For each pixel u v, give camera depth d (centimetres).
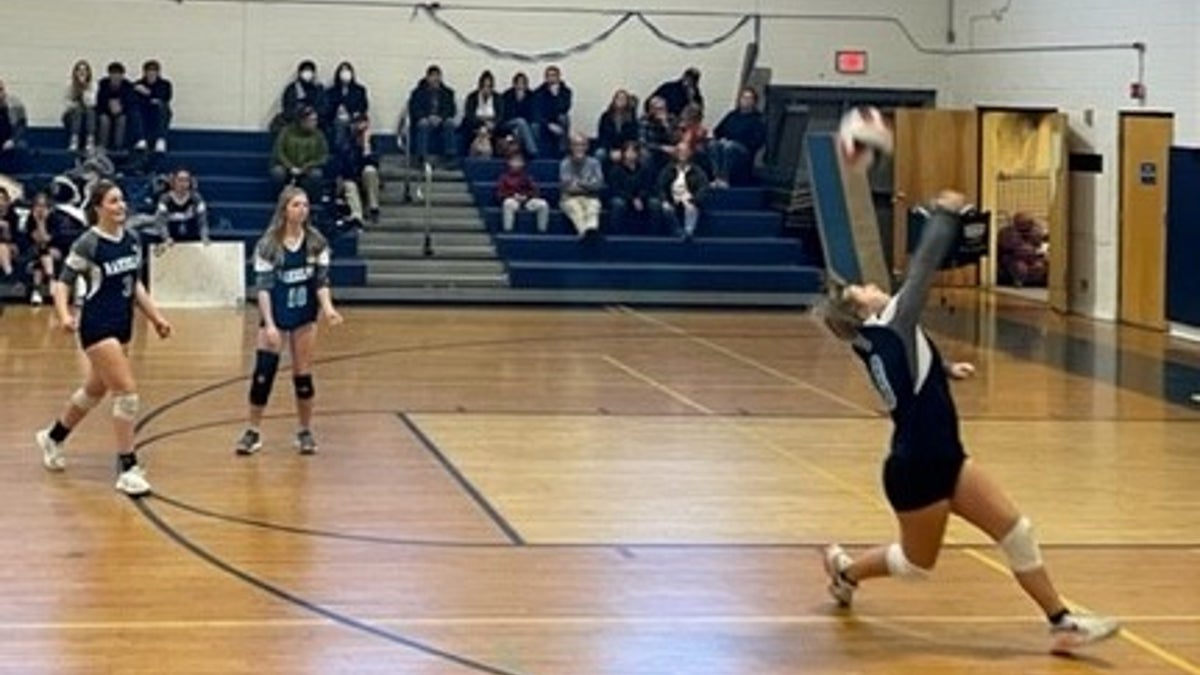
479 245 2058
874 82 2308
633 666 634
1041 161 2172
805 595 745
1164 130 1836
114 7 2161
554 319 1852
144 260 1844
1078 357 1605
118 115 2050
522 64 2253
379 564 784
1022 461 1084
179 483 955
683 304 2020
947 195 731
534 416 1211
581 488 970
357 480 977
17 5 2139
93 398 969
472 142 2166
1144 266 1866
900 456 662
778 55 2295
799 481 1002
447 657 639
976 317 1933
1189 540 874
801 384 1394
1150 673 638
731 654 654
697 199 2089
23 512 876
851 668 639
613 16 2267
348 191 2027
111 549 802
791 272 2036
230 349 1516
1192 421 1246
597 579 766
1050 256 2031
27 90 2147
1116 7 1931
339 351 1530
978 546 845
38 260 1833
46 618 682
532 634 674
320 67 2211
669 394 1327
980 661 650
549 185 2130
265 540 827
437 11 2227
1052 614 665
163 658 630
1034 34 2111
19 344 1512
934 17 2322
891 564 698
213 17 2184
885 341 654
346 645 652
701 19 2280
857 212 2064
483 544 830
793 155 2267
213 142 2156
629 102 2166
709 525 883
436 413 1212
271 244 1033
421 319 1811
